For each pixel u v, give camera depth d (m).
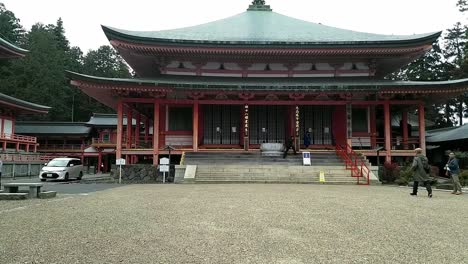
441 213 9.91
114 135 65.94
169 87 26.50
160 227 7.71
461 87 26.69
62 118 80.75
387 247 6.14
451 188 19.48
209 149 28.28
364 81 29.41
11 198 12.99
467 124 36.19
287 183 21.39
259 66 32.00
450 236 7.01
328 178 22.28
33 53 72.88
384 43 29.05
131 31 30.27
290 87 26.95
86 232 7.18
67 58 89.06
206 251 5.83
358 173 22.33
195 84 26.59
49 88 74.06
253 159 25.97
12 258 5.34
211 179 22.44
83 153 64.38
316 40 30.73
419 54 30.11
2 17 78.50
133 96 27.92
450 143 34.44
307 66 32.03
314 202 11.97
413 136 36.38
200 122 31.08
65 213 9.55
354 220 8.66
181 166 23.38
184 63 31.39
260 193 14.91
